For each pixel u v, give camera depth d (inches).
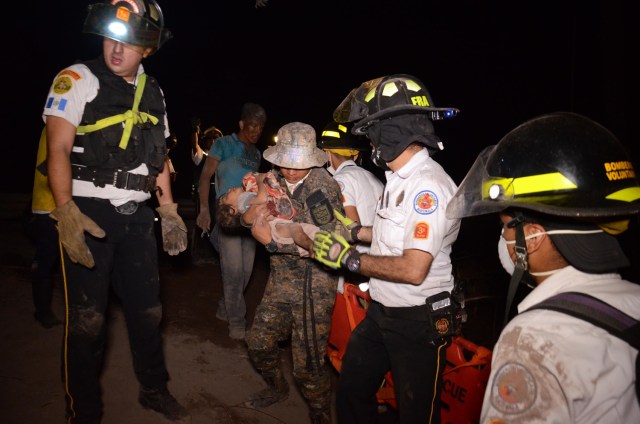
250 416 125.1
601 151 45.0
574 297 43.3
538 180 45.5
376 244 91.3
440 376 88.6
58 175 92.0
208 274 222.1
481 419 42.7
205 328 169.3
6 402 117.0
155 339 113.0
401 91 84.4
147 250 108.8
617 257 45.0
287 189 107.3
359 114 91.9
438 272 87.6
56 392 123.0
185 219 313.3
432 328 86.4
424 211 80.4
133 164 102.0
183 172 561.9
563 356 39.4
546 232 46.5
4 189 443.2
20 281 185.2
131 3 96.7
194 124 255.6
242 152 167.6
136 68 104.3
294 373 113.7
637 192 44.7
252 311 191.0
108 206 101.3
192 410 124.7
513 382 40.7
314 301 110.7
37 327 152.1
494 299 165.2
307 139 104.7
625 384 39.6
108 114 98.4
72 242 90.8
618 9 262.1
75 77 95.0
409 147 85.8
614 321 41.3
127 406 121.0
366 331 96.9
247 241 165.3
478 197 54.5
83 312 99.4
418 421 88.1
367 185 126.1
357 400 97.8
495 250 193.6
